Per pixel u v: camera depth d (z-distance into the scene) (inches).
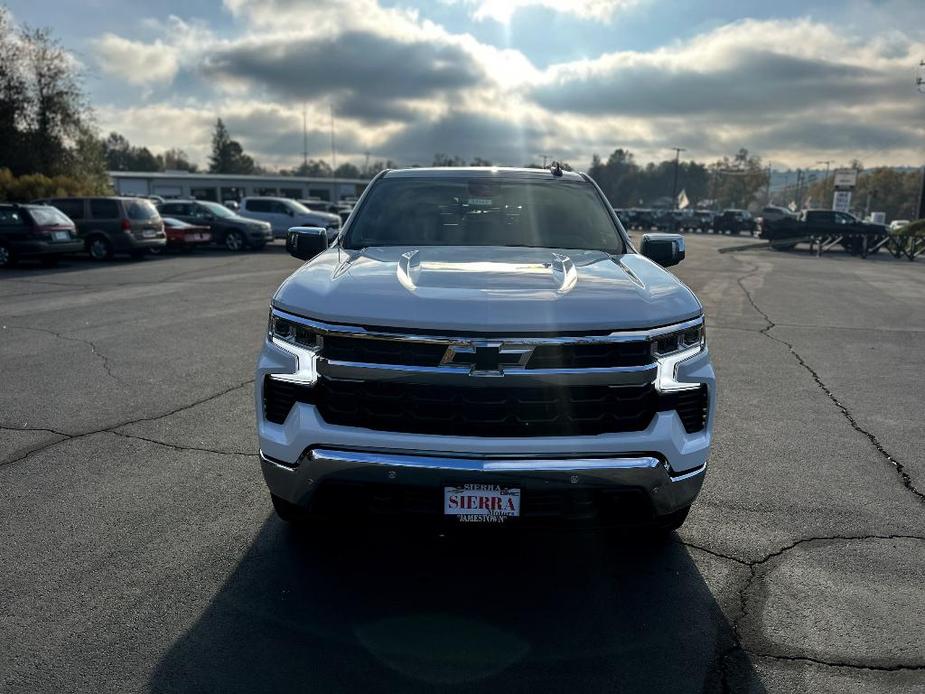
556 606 117.4
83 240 751.7
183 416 212.2
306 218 1067.9
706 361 116.1
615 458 105.2
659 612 116.2
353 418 106.3
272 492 118.3
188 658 102.0
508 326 102.3
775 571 129.9
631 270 130.1
